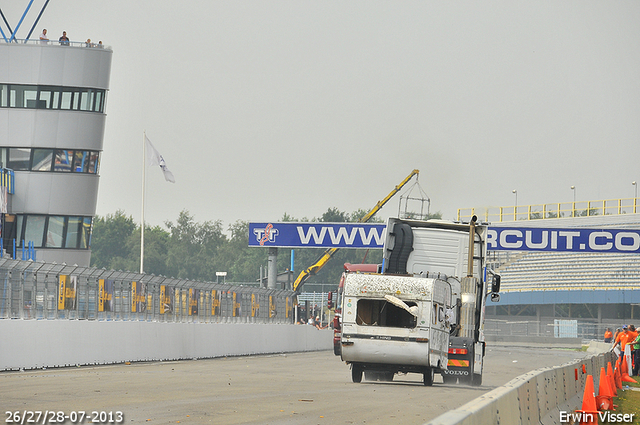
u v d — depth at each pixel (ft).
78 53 465.06
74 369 188.03
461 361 180.65
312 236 453.17
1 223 434.71
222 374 185.98
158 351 239.91
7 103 460.96
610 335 459.32
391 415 108.06
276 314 358.43
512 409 77.61
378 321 171.94
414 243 211.41
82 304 208.54
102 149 480.23
